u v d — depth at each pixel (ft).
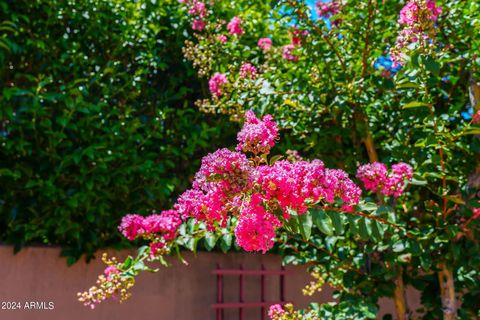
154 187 15.49
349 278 11.67
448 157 10.63
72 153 14.56
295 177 6.72
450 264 10.71
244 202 6.80
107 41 16.20
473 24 10.94
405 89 11.39
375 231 8.88
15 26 14.47
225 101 13.93
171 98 16.67
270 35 16.76
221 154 6.63
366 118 11.96
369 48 11.98
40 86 14.17
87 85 15.25
